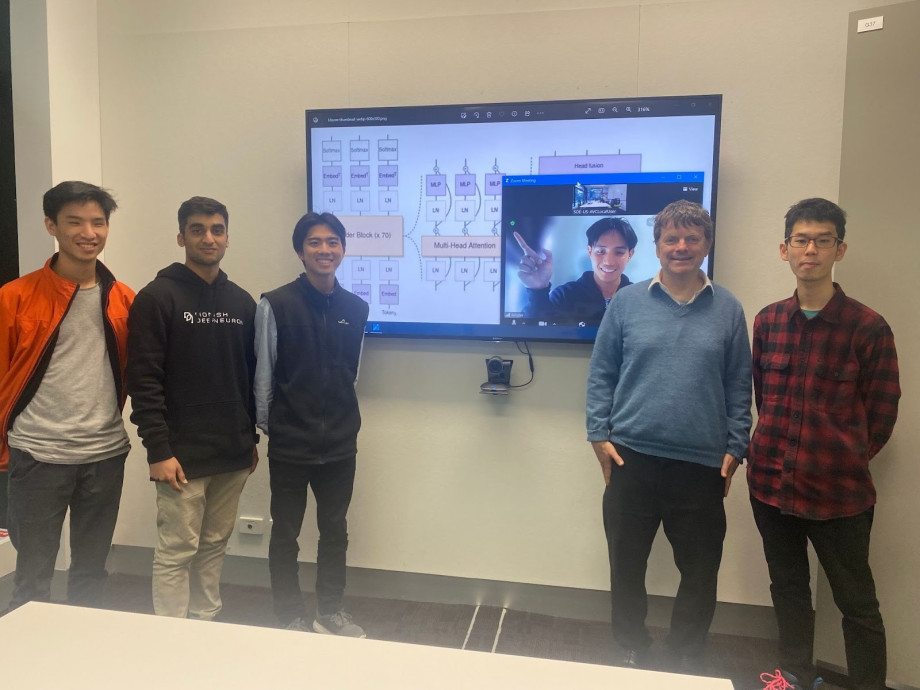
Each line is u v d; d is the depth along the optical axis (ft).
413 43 7.63
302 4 7.86
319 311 6.57
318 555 6.92
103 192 5.76
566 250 7.25
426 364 7.93
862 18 6.05
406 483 8.07
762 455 5.85
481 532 7.95
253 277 8.23
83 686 2.70
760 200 7.00
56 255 5.85
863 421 5.51
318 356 6.52
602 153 7.07
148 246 8.46
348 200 7.70
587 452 7.62
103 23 8.33
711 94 6.89
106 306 5.84
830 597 6.50
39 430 5.65
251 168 8.13
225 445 6.22
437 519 8.04
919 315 5.93
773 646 7.13
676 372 5.61
